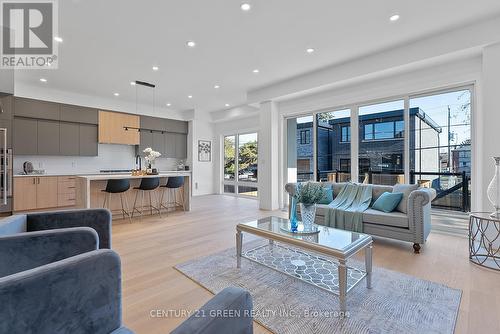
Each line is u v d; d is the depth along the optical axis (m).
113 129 6.91
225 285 2.26
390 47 3.95
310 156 5.78
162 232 3.96
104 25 3.23
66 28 3.29
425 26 3.35
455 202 3.98
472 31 3.31
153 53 4.07
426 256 2.94
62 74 4.96
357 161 4.98
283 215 5.23
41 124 5.81
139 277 2.43
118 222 4.62
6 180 4.86
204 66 4.63
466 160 3.88
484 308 1.89
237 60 4.38
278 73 5.02
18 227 1.88
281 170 6.10
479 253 2.99
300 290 2.18
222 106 7.85
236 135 8.41
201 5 2.85
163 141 8.09
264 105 6.05
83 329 1.05
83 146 6.44
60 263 1.01
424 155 4.26
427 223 3.19
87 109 6.45
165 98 6.85
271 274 2.47
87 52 4.00
